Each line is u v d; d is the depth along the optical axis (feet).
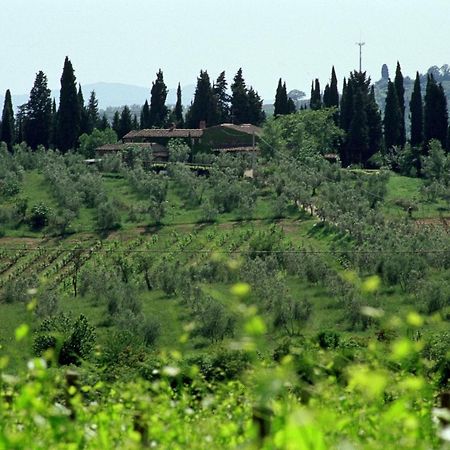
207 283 608.60
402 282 597.93
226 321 461.37
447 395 87.66
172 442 71.15
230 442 70.33
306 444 49.39
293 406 69.21
